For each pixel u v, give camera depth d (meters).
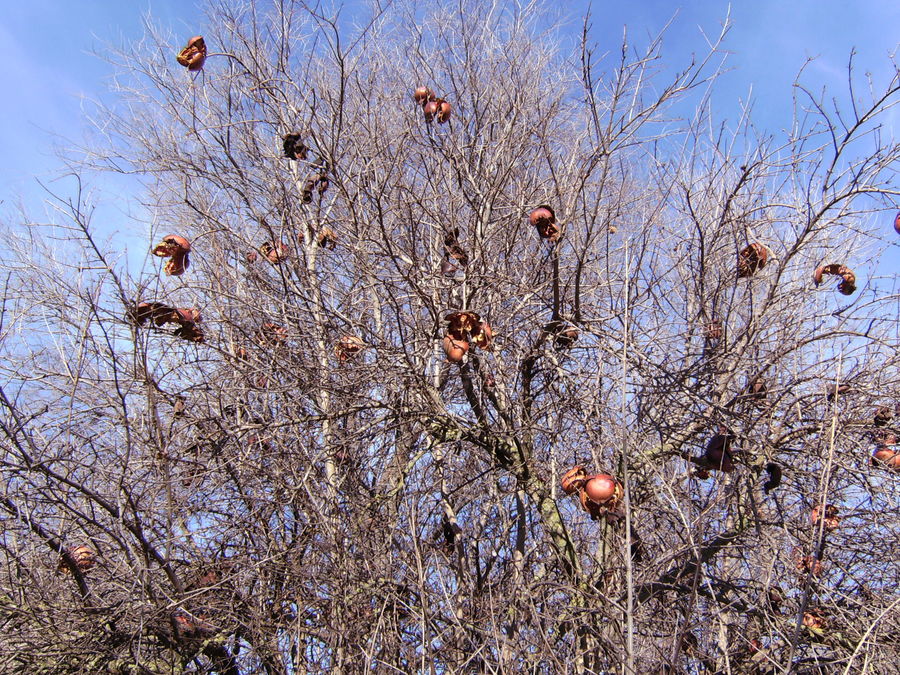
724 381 4.87
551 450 5.10
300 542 4.79
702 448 4.79
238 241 5.63
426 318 5.64
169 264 4.36
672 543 4.69
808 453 4.40
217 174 5.34
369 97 5.82
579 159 6.01
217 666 4.82
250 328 5.35
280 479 4.85
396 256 5.14
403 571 4.75
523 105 6.14
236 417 5.30
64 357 4.61
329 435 5.17
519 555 4.88
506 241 5.84
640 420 4.45
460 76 6.25
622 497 4.00
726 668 3.87
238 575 4.65
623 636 3.73
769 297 4.64
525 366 5.26
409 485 5.50
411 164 6.38
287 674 4.46
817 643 4.39
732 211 5.29
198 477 4.83
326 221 5.40
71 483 4.08
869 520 4.53
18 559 4.33
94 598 4.45
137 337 4.45
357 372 5.15
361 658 4.35
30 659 4.33
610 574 4.33
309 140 5.68
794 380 4.69
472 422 5.16
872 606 4.04
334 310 5.07
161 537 4.59
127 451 4.25
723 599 4.30
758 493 4.66
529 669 4.14
